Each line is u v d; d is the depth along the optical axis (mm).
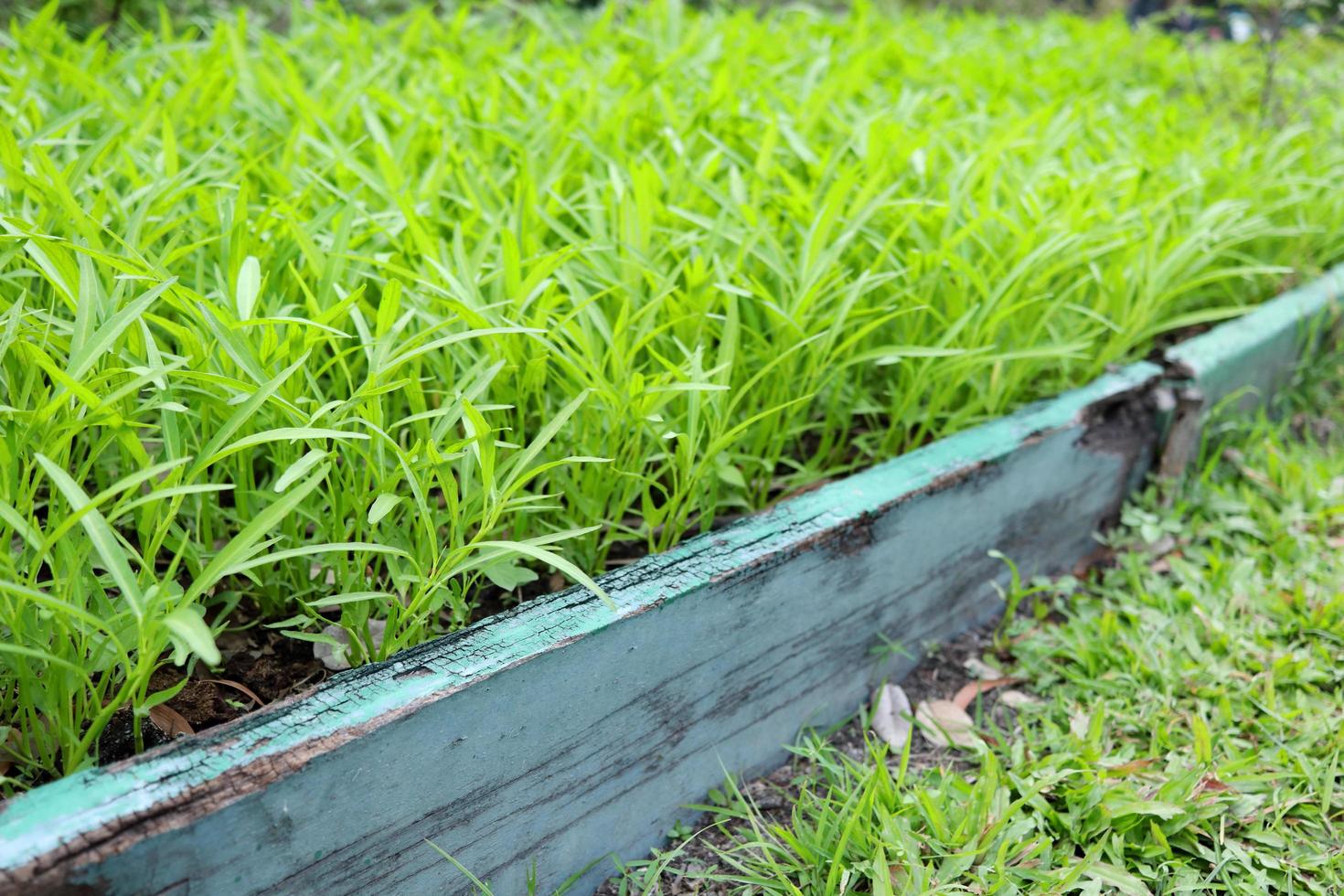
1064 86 4215
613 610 1400
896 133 2680
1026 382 2350
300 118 2494
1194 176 2855
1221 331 2650
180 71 2832
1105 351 2426
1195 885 1531
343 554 1492
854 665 1886
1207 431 2578
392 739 1202
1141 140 3484
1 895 966
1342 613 2100
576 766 1441
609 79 3182
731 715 1668
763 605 1625
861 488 1812
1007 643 2109
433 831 1297
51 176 1625
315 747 1146
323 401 1503
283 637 1613
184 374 1263
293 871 1171
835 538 1703
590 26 4758
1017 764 1739
